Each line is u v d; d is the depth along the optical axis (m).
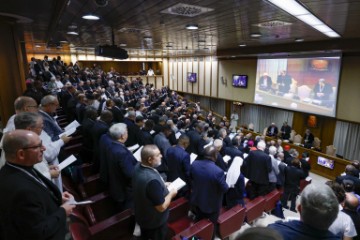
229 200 3.79
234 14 4.73
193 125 6.95
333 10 4.08
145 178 2.18
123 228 2.68
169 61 21.78
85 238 2.10
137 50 14.71
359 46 7.34
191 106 14.08
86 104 5.46
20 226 1.33
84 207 2.87
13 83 5.96
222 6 4.16
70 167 3.33
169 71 21.91
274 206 4.60
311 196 1.29
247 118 14.99
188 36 8.07
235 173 3.65
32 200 1.36
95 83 10.38
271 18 4.98
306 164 6.31
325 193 1.28
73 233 1.88
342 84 9.44
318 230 1.27
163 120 5.31
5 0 4.08
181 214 3.35
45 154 2.34
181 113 10.53
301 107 10.95
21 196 1.33
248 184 4.56
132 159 2.85
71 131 3.00
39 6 4.55
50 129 2.88
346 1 3.51
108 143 2.97
